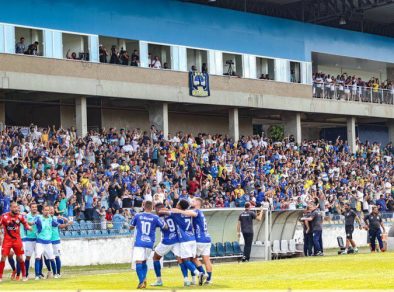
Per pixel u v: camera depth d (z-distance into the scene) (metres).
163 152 43.50
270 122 60.19
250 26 53.91
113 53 46.09
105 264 34.38
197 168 43.41
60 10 44.16
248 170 45.94
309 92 56.22
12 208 24.86
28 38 42.91
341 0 57.38
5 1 41.88
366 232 45.00
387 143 65.44
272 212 33.59
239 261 32.88
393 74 66.31
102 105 48.84
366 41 62.03
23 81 42.16
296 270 25.81
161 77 48.28
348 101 58.28
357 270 25.34
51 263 25.86
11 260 25.58
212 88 50.69
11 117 45.47
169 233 21.31
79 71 44.53
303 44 56.91
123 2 47.25
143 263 20.92
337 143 56.16
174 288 20.73
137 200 37.84
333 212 46.91
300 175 49.19
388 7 59.38
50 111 46.84
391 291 17.73
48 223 25.50
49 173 35.81
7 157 37.44
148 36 48.28
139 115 50.91
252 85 52.97
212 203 40.62
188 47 50.16
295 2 57.31
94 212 35.50
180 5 50.22
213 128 55.25
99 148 40.94
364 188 51.38
